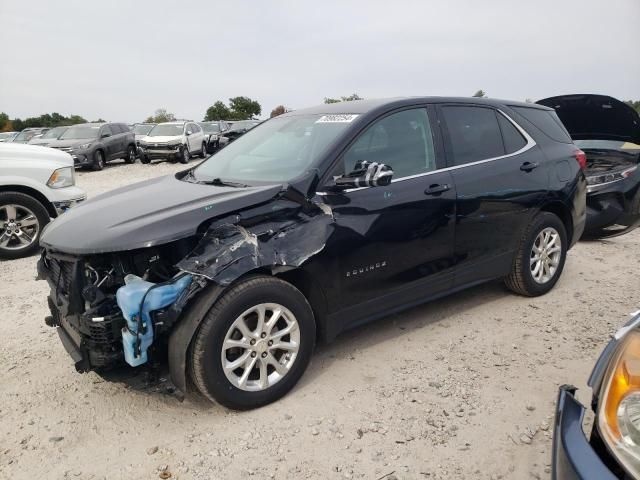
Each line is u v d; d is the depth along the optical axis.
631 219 6.87
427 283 3.96
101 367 2.99
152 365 3.07
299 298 3.24
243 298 3.02
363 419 3.07
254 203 3.20
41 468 2.74
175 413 3.20
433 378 3.50
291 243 3.18
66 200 7.34
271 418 3.10
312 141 3.77
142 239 2.92
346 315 3.56
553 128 5.04
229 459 2.76
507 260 4.55
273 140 4.15
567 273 5.68
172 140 21.66
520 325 4.31
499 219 4.34
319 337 3.59
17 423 3.12
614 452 1.62
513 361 3.72
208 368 2.96
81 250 2.97
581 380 3.44
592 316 4.47
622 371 1.71
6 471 2.72
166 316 2.88
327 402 3.25
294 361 3.28
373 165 3.26
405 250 3.74
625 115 6.80
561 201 4.80
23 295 5.38
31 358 3.95
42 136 20.62
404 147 3.88
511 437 2.88
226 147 4.66
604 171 6.87
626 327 1.95
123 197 3.74
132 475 2.67
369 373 3.59
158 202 3.41
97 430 3.05
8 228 6.84
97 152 19.30
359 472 2.64
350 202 3.46
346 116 3.88
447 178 3.99
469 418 3.06
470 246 4.18
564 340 4.03
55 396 3.41
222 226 3.08
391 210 3.63
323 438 2.91
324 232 3.31
